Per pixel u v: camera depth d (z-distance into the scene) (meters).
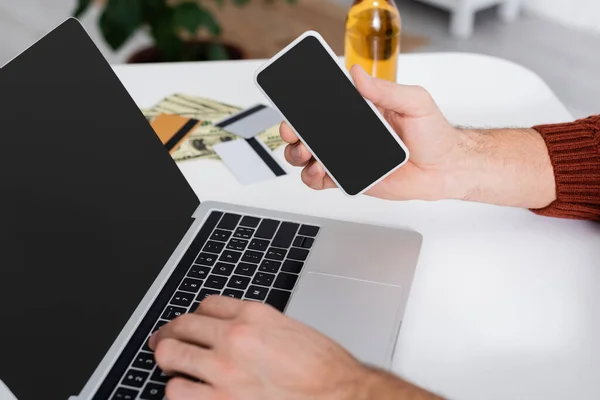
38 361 0.69
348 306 0.76
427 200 0.93
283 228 0.87
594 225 0.90
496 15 3.03
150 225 0.84
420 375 0.70
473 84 1.22
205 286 0.80
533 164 0.92
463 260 0.84
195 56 2.20
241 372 0.62
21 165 0.74
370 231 0.87
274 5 3.23
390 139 0.80
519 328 0.75
